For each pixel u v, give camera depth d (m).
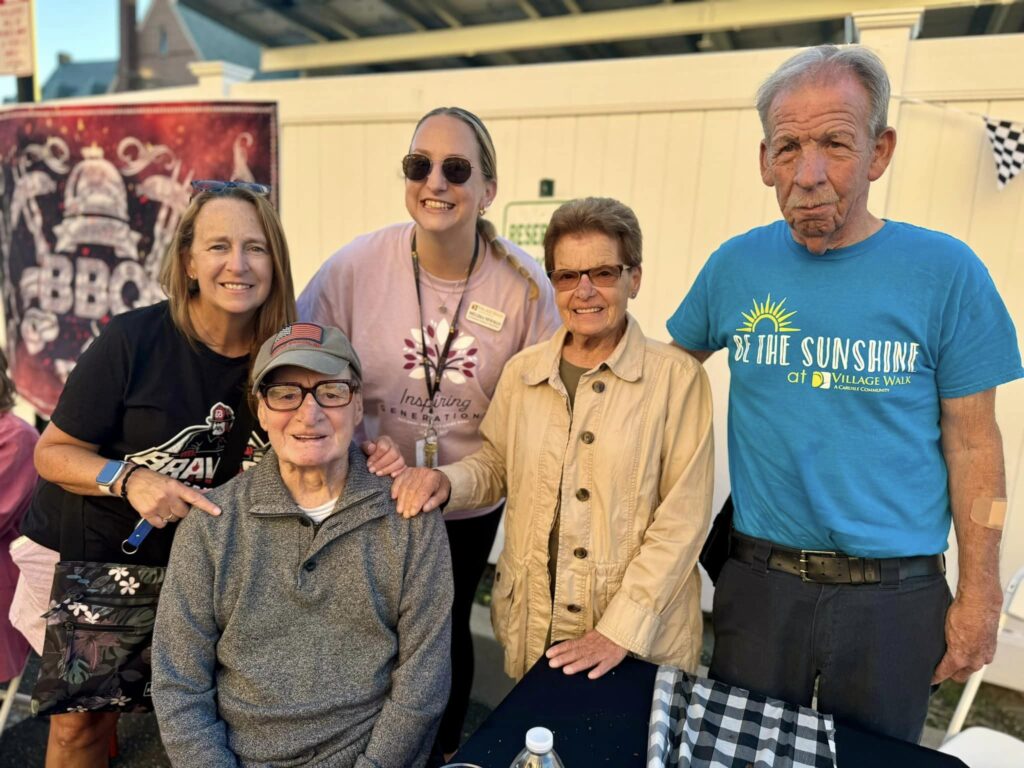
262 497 1.48
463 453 2.07
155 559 1.66
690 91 2.83
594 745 1.25
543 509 1.65
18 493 2.04
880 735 1.31
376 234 2.07
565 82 3.04
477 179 1.84
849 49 1.31
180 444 1.64
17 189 4.33
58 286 4.33
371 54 6.04
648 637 1.53
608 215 1.49
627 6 4.83
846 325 1.41
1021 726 2.56
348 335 2.04
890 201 2.63
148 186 3.97
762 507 1.54
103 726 1.88
